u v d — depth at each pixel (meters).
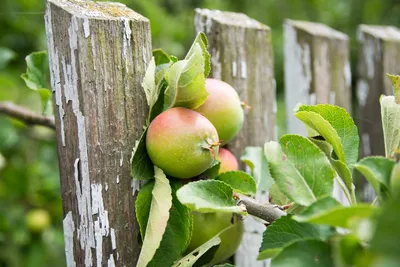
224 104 1.12
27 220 1.69
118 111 1.08
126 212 1.08
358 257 0.91
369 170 0.96
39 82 1.25
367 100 1.54
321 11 3.14
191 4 2.77
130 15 1.10
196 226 1.11
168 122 1.06
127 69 1.08
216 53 1.28
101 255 1.08
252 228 1.29
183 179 1.10
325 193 1.01
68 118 1.07
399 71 1.51
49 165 1.87
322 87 1.45
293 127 1.45
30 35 1.97
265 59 1.31
